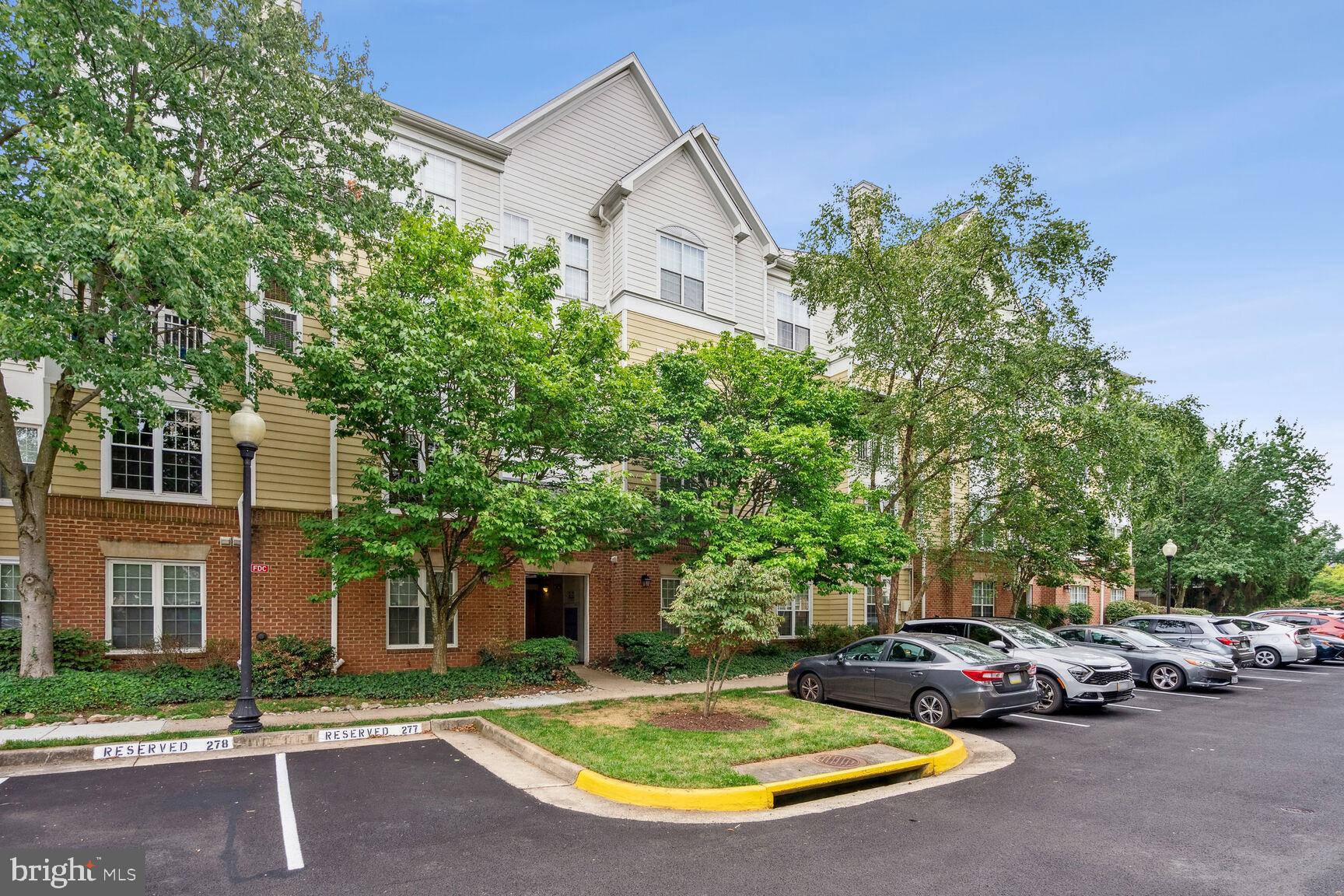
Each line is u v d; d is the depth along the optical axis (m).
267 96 11.91
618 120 19.97
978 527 19.06
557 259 13.84
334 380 12.19
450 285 12.55
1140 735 10.68
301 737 9.77
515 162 18.16
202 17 10.91
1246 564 31.12
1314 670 20.12
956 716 10.77
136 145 10.12
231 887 5.14
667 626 18.55
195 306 9.82
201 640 13.22
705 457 15.48
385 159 13.49
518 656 14.54
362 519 12.18
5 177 8.85
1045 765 8.84
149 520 12.85
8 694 10.12
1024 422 16.89
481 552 13.80
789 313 22.95
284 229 11.91
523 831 6.39
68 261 8.53
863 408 17.83
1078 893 5.14
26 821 6.47
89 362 9.24
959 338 17.67
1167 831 6.45
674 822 6.67
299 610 13.96
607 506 13.41
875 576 16.62
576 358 13.37
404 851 5.89
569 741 9.09
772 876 5.44
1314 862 5.72
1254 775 8.36
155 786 7.63
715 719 10.55
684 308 19.45
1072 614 30.34
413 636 15.24
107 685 10.87
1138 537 31.91
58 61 9.66
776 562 13.90
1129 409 17.22
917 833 6.38
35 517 11.04
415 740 9.97
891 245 17.44
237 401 13.61
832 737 9.31
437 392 12.23
